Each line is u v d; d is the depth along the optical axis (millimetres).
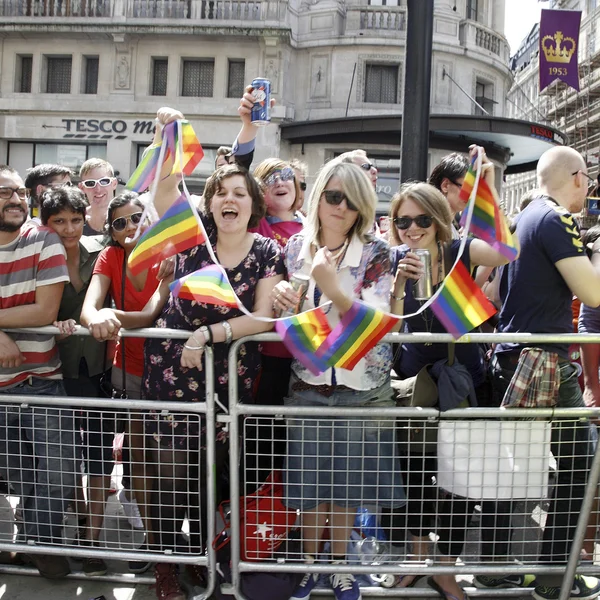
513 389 2775
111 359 3406
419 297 2680
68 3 20594
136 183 2871
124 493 3381
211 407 2697
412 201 2807
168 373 2783
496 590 2982
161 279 2998
